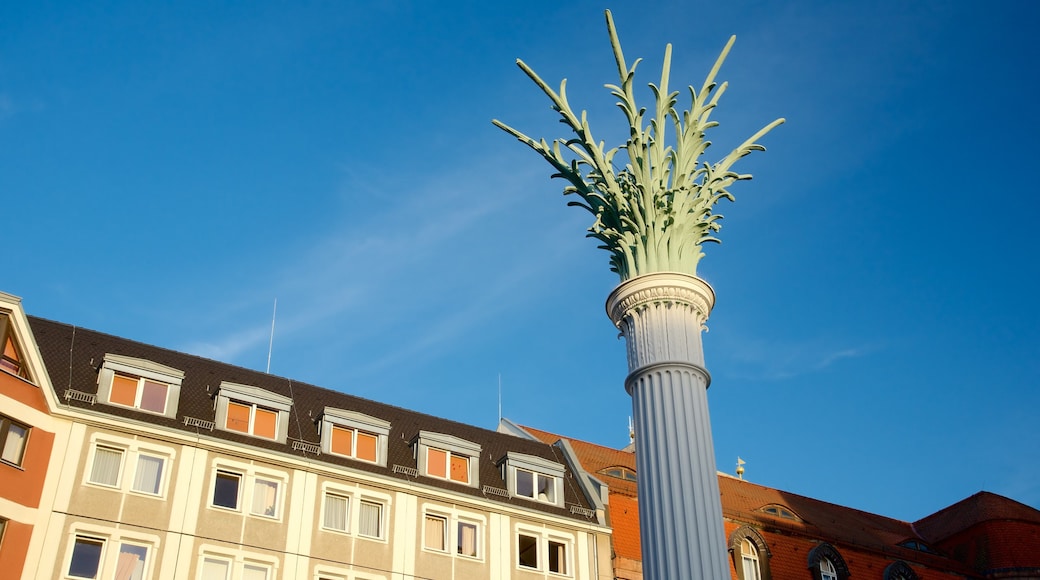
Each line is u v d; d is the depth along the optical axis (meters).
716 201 27.20
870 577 56.25
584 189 27.66
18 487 37.50
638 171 26.42
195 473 41.22
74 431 39.69
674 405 23.72
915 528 67.88
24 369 39.56
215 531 40.53
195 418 42.91
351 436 46.12
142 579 38.56
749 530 54.00
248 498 41.88
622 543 49.19
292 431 45.56
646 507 22.98
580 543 47.88
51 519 37.81
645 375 24.34
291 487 42.91
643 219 26.22
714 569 21.83
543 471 49.62
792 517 58.34
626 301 25.47
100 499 38.97
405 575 43.34
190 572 39.44
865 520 65.31
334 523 43.28
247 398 44.25
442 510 45.66
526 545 46.94
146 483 40.31
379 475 44.94
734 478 62.47
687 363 24.27
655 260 25.86
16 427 38.41
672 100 26.91
